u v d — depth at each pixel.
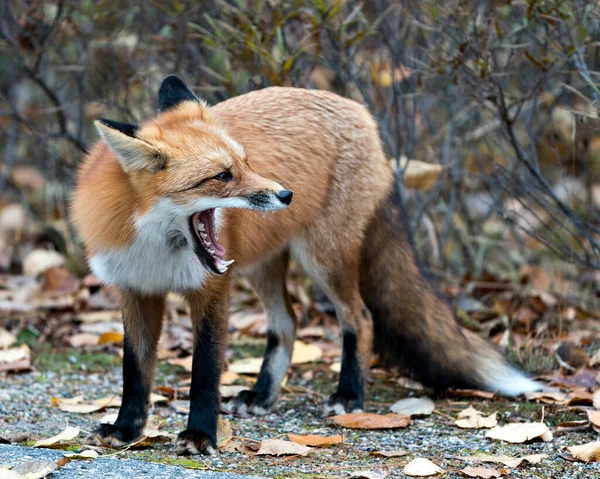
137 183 7.36
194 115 7.85
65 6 12.75
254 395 9.21
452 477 6.80
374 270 9.63
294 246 9.26
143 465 6.73
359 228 9.24
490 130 13.10
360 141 9.32
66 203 14.47
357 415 8.54
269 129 8.82
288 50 11.33
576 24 9.94
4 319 12.12
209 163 7.23
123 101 13.63
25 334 11.74
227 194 7.27
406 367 9.77
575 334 11.19
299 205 8.84
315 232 9.10
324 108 9.26
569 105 12.00
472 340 9.83
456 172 12.20
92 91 14.05
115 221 7.54
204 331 7.84
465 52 10.32
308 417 8.98
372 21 11.99
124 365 7.94
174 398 9.52
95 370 10.52
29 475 6.26
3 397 9.19
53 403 9.00
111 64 13.02
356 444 7.83
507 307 12.40
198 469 6.86
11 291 13.23
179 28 11.80
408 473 6.82
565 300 12.46
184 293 7.94
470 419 8.41
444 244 13.05
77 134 13.97
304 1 11.42
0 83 17.25
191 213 7.34
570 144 14.16
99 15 12.16
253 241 8.63
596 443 7.25
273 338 9.56
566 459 7.21
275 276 9.52
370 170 9.34
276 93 9.24
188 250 7.68
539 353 10.62
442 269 13.07
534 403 9.09
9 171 16.41
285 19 10.57
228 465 7.14
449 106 13.60
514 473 6.90
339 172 9.15
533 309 12.34
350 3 12.01
